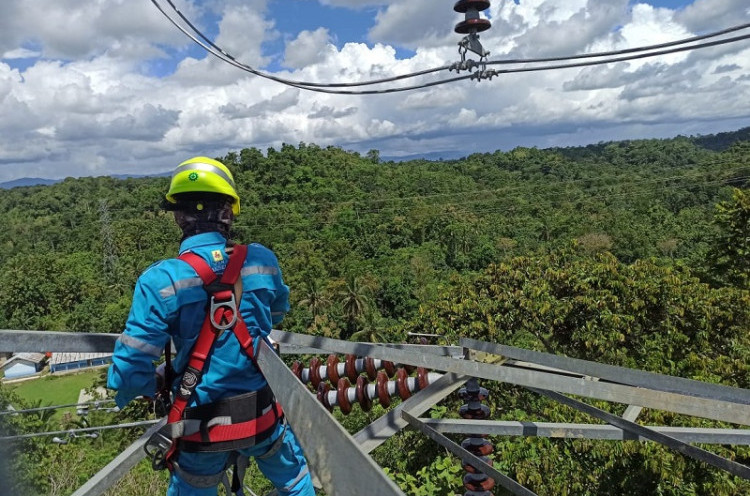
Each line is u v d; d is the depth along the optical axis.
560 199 102.75
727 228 17.39
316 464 1.27
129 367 1.80
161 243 92.06
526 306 12.99
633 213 86.06
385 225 87.38
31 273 69.19
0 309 66.12
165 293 1.83
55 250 102.31
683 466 8.04
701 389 2.21
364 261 76.75
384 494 0.99
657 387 2.32
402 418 2.79
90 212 121.94
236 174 129.50
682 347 12.27
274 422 2.04
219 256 1.95
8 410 1.86
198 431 1.90
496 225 84.94
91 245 95.69
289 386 1.54
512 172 168.75
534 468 8.39
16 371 47.00
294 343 2.64
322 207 109.19
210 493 2.02
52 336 1.89
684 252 62.44
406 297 54.97
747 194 16.95
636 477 8.66
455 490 5.48
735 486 7.99
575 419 9.91
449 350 3.00
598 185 116.31
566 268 13.97
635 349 12.70
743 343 11.91
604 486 8.77
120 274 73.31
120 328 55.91
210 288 1.88
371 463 1.05
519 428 2.81
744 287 16.86
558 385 2.27
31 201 146.75
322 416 1.28
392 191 130.75
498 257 70.56
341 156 155.88
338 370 2.88
